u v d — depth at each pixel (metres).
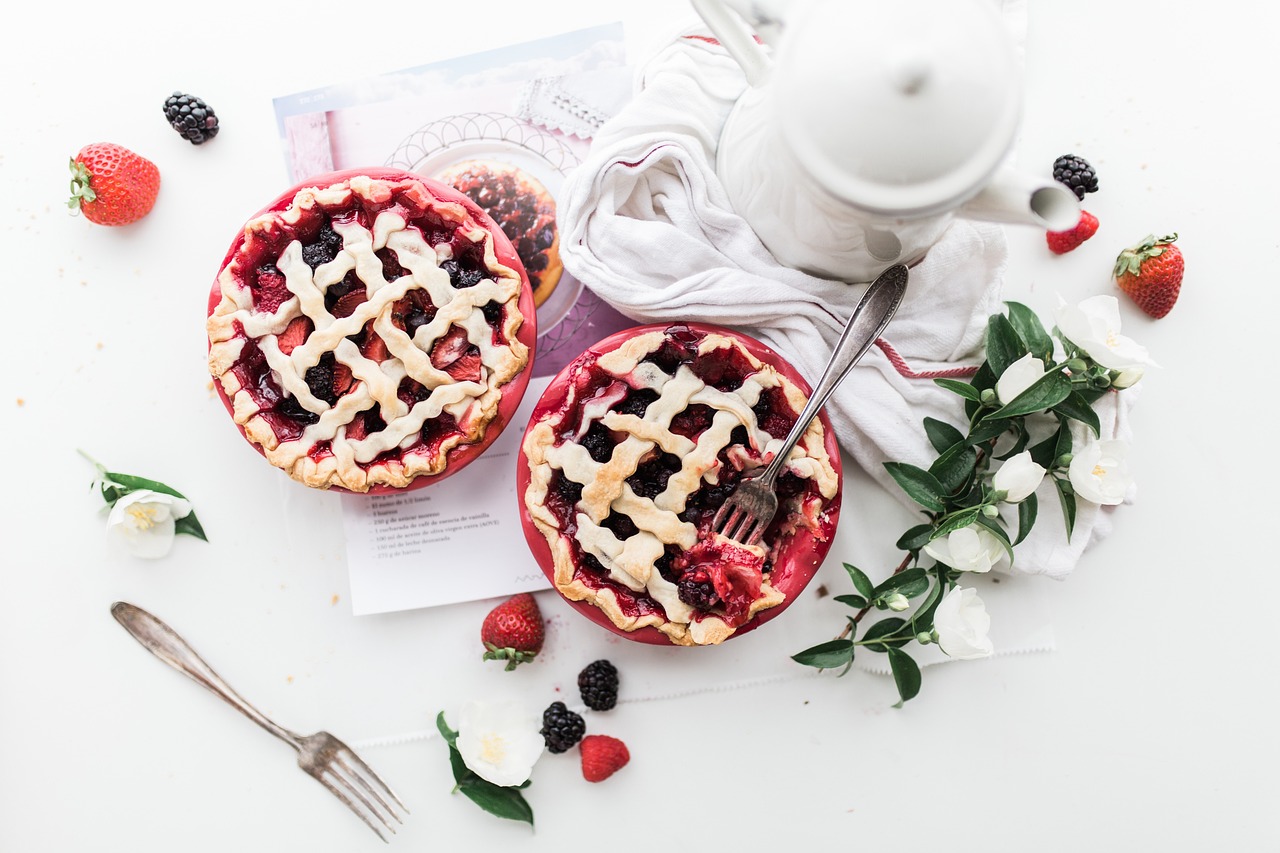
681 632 0.61
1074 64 0.69
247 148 0.69
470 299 0.62
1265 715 0.69
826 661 0.65
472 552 0.68
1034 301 0.69
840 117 0.52
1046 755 0.69
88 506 0.70
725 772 0.69
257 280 0.63
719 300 0.64
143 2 0.69
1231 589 0.69
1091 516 0.66
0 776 0.69
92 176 0.67
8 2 0.69
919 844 0.69
